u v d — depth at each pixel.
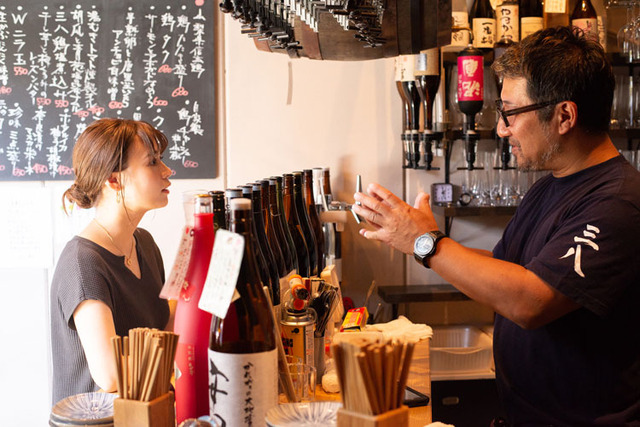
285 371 1.22
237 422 1.02
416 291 2.86
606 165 1.56
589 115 1.56
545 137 1.59
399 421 0.88
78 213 3.00
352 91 2.99
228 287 0.99
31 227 2.99
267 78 2.99
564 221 1.56
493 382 2.72
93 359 1.59
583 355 1.50
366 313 1.66
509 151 2.77
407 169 3.03
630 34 2.72
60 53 2.96
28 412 3.04
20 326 3.02
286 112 3.00
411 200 3.03
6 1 2.93
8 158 2.97
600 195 1.49
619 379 1.50
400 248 1.56
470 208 2.76
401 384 0.90
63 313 1.67
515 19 2.72
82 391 1.69
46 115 2.97
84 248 1.72
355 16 1.46
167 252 3.02
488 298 1.46
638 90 2.79
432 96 2.67
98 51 2.96
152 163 1.83
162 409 0.99
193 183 3.03
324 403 1.03
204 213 1.13
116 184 1.81
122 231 1.84
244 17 1.49
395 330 1.61
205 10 2.96
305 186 2.40
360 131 3.00
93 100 2.97
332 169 3.01
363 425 0.86
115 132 1.80
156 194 1.83
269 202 1.84
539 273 1.43
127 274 1.83
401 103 3.00
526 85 1.59
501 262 1.48
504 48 2.69
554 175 1.69
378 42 1.73
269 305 1.08
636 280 1.47
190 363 1.12
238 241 0.99
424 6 1.65
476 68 2.63
